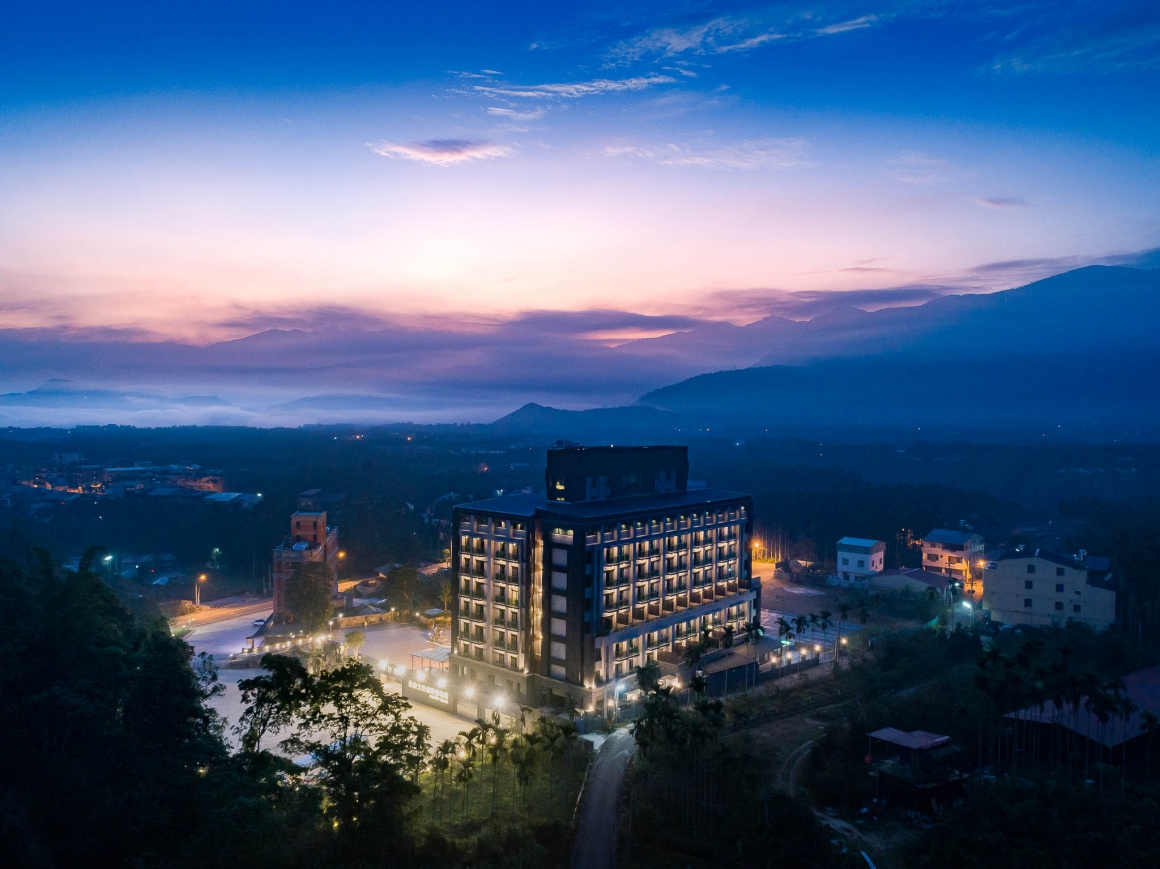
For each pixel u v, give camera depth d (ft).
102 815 187.73
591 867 198.90
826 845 192.44
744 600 401.90
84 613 232.73
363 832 187.52
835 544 629.10
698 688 266.16
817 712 299.99
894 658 342.23
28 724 203.62
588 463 365.20
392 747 196.95
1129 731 234.79
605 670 321.32
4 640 217.15
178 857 176.14
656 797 228.43
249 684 199.72
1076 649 332.60
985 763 240.53
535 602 328.49
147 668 233.14
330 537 536.42
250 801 179.63
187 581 582.35
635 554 342.23
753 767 238.07
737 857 199.21
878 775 222.89
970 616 425.69
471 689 333.42
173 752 219.61
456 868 189.57
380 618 467.93
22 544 540.52
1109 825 184.34
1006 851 178.50
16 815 189.26
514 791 240.32
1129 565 383.65
